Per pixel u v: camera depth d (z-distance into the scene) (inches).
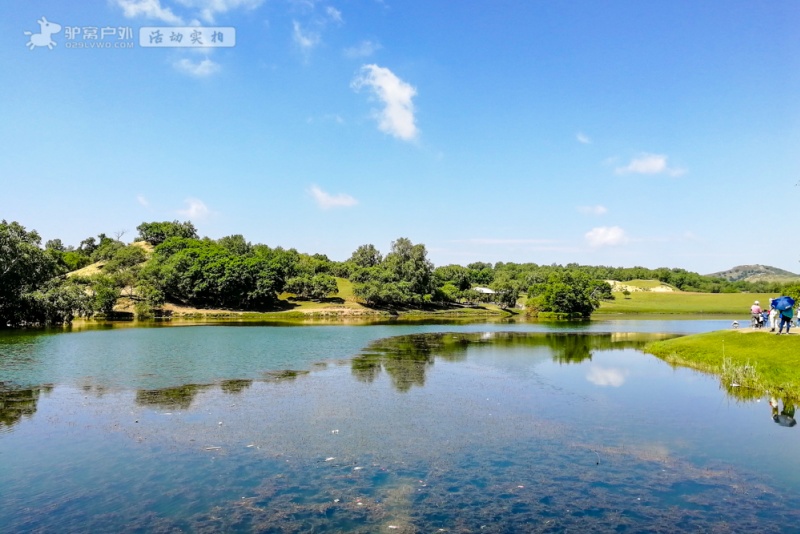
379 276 6628.9
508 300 7106.3
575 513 579.8
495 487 654.5
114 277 4781.0
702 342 1914.4
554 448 819.4
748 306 7313.0
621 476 698.2
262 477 677.9
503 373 1537.9
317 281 6127.0
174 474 684.7
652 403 1149.1
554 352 2113.7
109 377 1386.6
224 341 2368.4
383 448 806.5
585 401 1164.5
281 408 1057.5
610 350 2218.3
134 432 874.1
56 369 1510.8
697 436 892.6
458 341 2573.8
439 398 1174.3
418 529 536.1
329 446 813.2
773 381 1298.0
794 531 541.3
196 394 1181.7
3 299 3112.7
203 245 6889.8
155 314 4387.3
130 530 527.8
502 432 905.5
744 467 737.6
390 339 2630.4
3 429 885.8
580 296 5620.1
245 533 522.6
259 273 5506.9
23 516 558.3
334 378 1412.4
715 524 556.7
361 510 579.5
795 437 889.5
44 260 3420.3
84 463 723.4
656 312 6702.8
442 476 690.8
